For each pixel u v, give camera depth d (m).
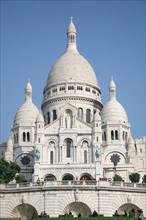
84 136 168.62
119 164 168.50
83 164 157.00
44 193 93.44
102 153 175.62
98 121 168.75
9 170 130.25
